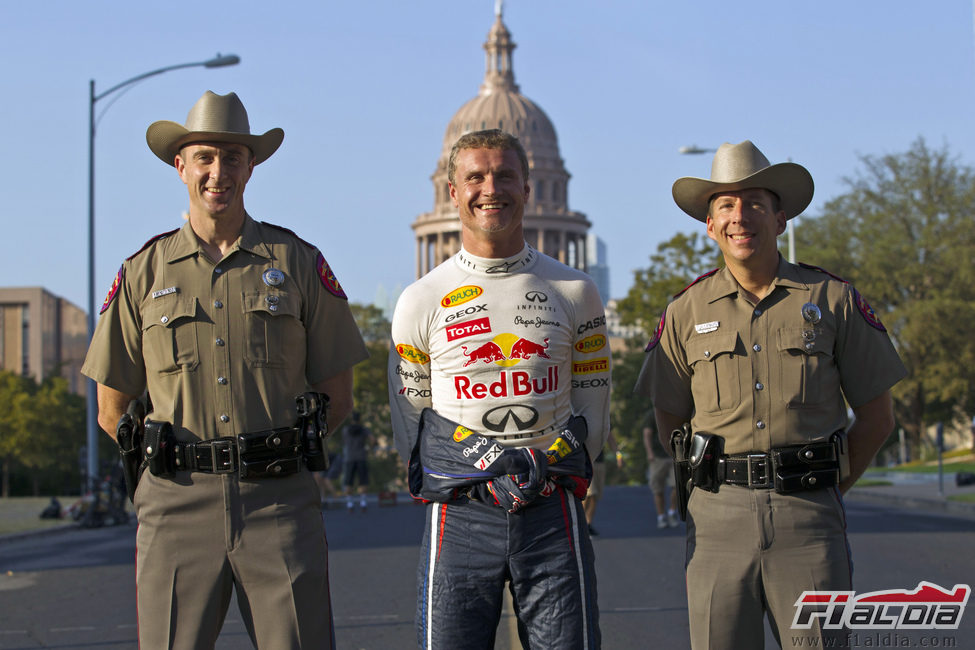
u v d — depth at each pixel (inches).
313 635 176.1
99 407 189.2
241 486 175.9
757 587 178.2
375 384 2770.7
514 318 172.9
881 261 1984.5
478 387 171.9
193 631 175.0
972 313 1908.2
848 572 177.9
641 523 664.4
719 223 185.2
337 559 501.4
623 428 2349.9
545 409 172.4
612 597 370.0
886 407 185.6
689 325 187.2
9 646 307.3
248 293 180.2
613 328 3216.0
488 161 171.2
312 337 186.5
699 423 185.5
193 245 182.4
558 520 170.6
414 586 405.7
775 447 178.5
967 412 2132.1
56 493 3014.3
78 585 437.1
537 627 169.3
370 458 2797.7
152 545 176.9
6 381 2664.9
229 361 178.2
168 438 176.6
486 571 169.6
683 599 362.3
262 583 175.5
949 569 414.9
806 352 179.9
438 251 4252.0
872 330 183.3
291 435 178.2
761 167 185.8
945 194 2020.2
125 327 183.9
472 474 169.2
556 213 4163.4
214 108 180.4
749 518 177.3
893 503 854.5
